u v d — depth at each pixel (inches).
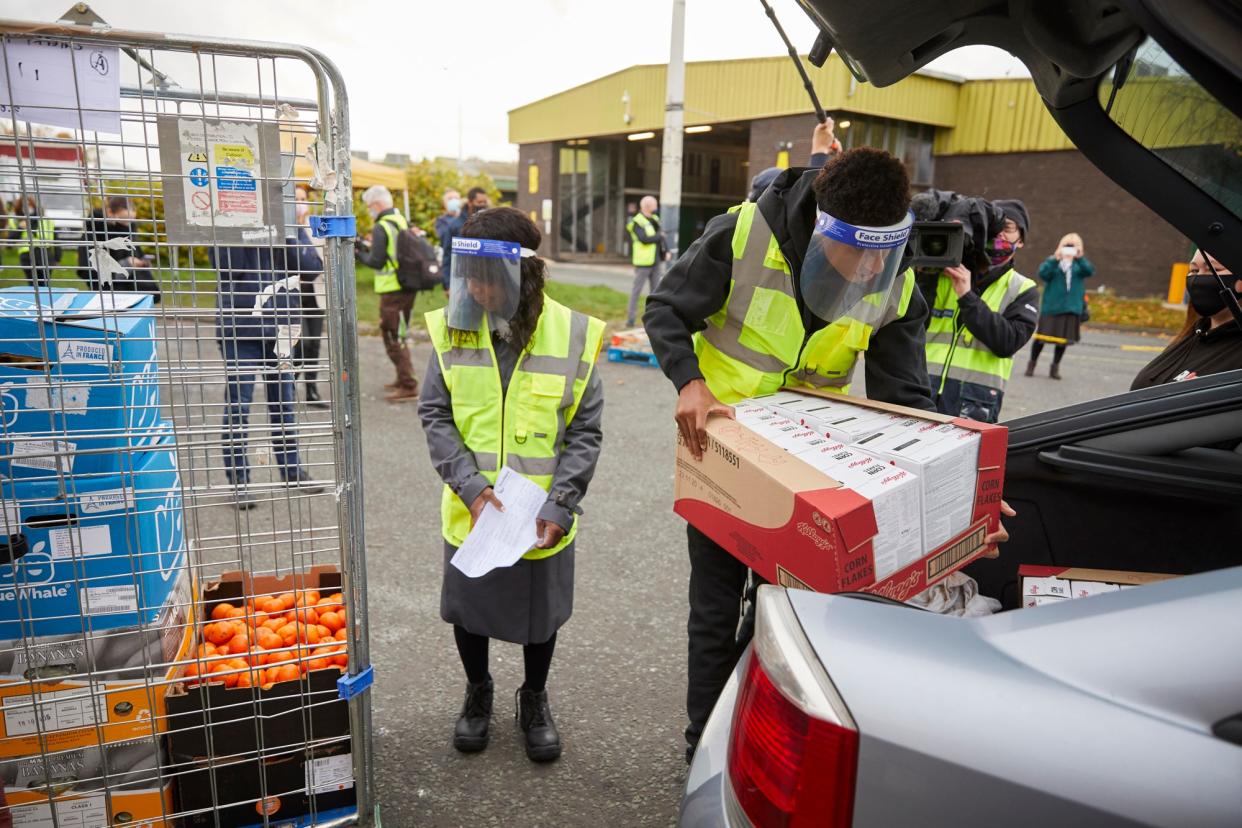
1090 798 39.3
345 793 87.4
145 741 79.3
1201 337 110.8
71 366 72.7
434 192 816.9
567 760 104.7
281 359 78.5
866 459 72.7
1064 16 63.7
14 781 77.7
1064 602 49.2
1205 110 59.4
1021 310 133.1
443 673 124.1
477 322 94.4
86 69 66.2
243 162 71.5
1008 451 91.9
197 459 174.4
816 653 46.6
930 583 73.6
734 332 92.0
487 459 95.9
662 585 155.4
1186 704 41.4
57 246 69.6
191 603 94.6
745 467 74.1
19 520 73.0
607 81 1084.5
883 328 92.4
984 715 42.2
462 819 93.4
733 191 1358.3
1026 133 838.5
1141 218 784.9
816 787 43.1
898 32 71.5
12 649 75.0
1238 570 47.1
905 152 880.9
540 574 97.4
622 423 273.7
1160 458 86.0
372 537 174.7
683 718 114.3
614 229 1280.8
